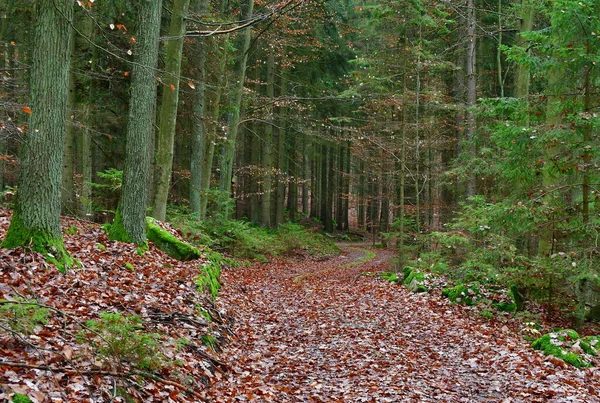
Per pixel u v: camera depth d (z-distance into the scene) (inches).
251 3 744.3
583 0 323.0
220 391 206.2
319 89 1016.2
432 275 520.1
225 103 789.2
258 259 791.1
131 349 178.9
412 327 368.8
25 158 269.9
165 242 408.8
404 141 656.4
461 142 569.9
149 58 373.7
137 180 380.5
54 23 267.1
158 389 177.5
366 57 673.6
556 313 396.8
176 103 466.9
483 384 244.7
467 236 502.3
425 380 250.4
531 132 353.7
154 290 295.6
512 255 395.2
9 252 255.9
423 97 657.0
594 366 278.8
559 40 358.3
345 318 395.2
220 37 678.5
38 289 230.5
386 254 1095.0
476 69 837.2
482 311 403.2
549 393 226.2
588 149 335.0
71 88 514.9
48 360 159.8
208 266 421.1
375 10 611.5
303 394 223.1
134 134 377.7
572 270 346.0
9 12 559.2
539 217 368.8
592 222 343.6
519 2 632.4
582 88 351.6
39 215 269.4
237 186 1263.5
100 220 721.0
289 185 1520.7
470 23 634.2
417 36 682.8
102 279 282.0
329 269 795.4
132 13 590.2
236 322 341.7
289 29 847.1
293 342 319.0
